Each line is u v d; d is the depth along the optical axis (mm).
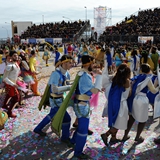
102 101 7027
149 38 21844
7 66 5410
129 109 4145
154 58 9133
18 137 4609
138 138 4348
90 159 3828
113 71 11492
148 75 4117
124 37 25312
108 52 11266
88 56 3682
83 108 3703
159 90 4266
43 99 4547
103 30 36188
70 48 16359
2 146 4258
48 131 4859
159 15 32031
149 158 3863
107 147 4223
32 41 34438
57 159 3838
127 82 3844
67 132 4285
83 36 35969
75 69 13805
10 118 5574
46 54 15836
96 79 3646
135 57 8812
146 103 4055
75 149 3805
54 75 3969
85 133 3736
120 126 3877
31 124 5246
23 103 6648
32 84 7352
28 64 7117
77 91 3750
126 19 34875
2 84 6914
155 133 4789
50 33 39156
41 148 4184
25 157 3898
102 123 5332
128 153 4020
